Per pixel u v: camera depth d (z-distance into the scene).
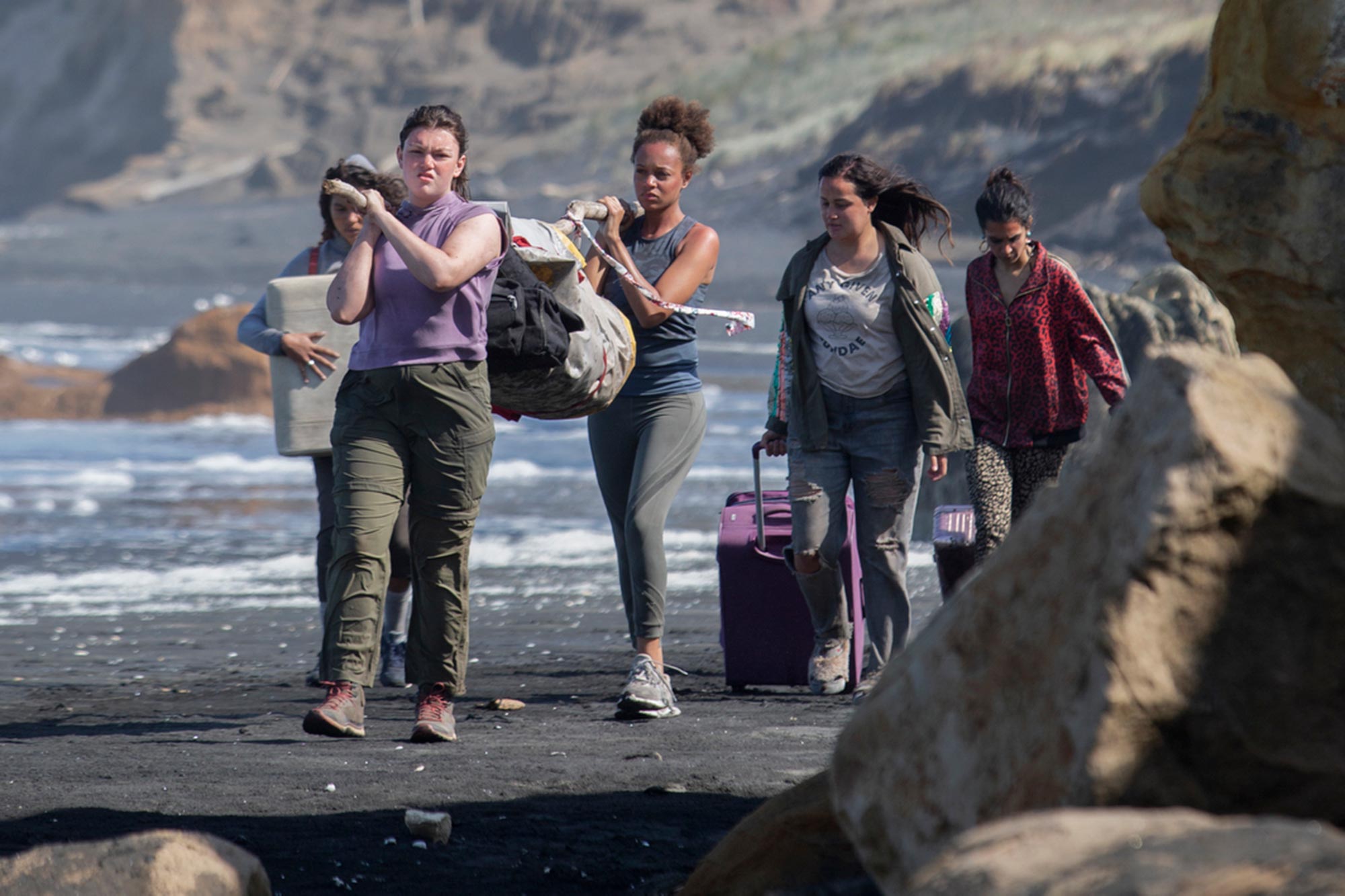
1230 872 5.59
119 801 15.30
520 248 19.58
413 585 19.39
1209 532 7.14
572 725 21.17
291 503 68.69
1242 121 10.66
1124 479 7.52
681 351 22.98
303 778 16.69
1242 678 7.20
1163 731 7.13
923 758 8.05
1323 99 10.27
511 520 60.38
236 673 29.39
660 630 22.27
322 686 27.11
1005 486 22.56
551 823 14.26
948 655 8.11
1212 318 48.56
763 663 24.94
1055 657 7.48
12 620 37.41
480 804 15.18
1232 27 10.80
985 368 22.72
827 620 23.97
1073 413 22.50
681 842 13.55
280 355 24.38
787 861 10.10
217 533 58.06
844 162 22.52
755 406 127.06
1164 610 7.15
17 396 114.88
